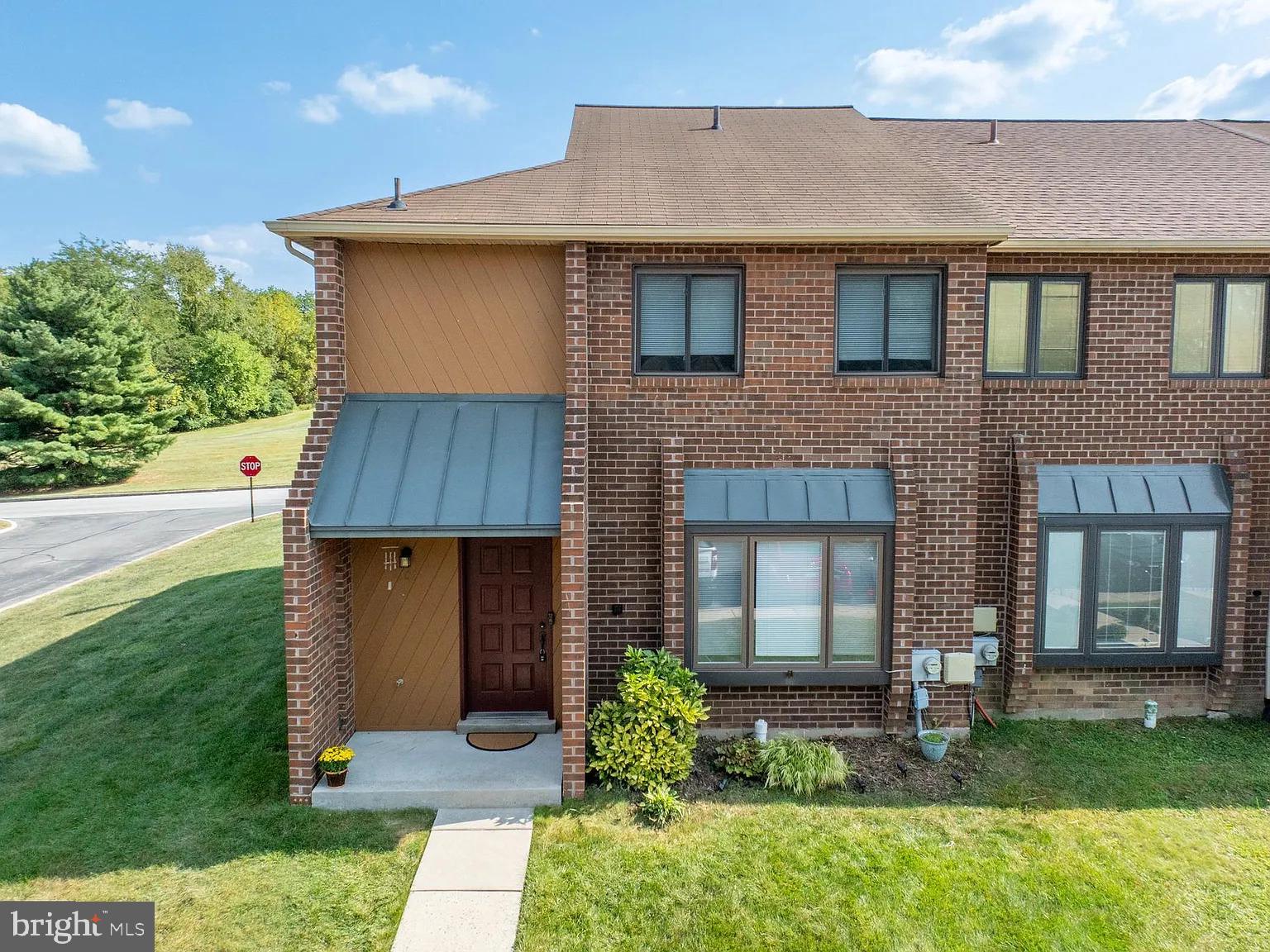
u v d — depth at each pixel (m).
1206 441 8.42
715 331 7.86
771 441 7.85
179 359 50.81
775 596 7.73
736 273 7.78
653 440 7.83
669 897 5.35
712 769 7.21
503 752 7.33
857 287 7.85
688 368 7.87
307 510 6.59
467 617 7.95
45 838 5.95
